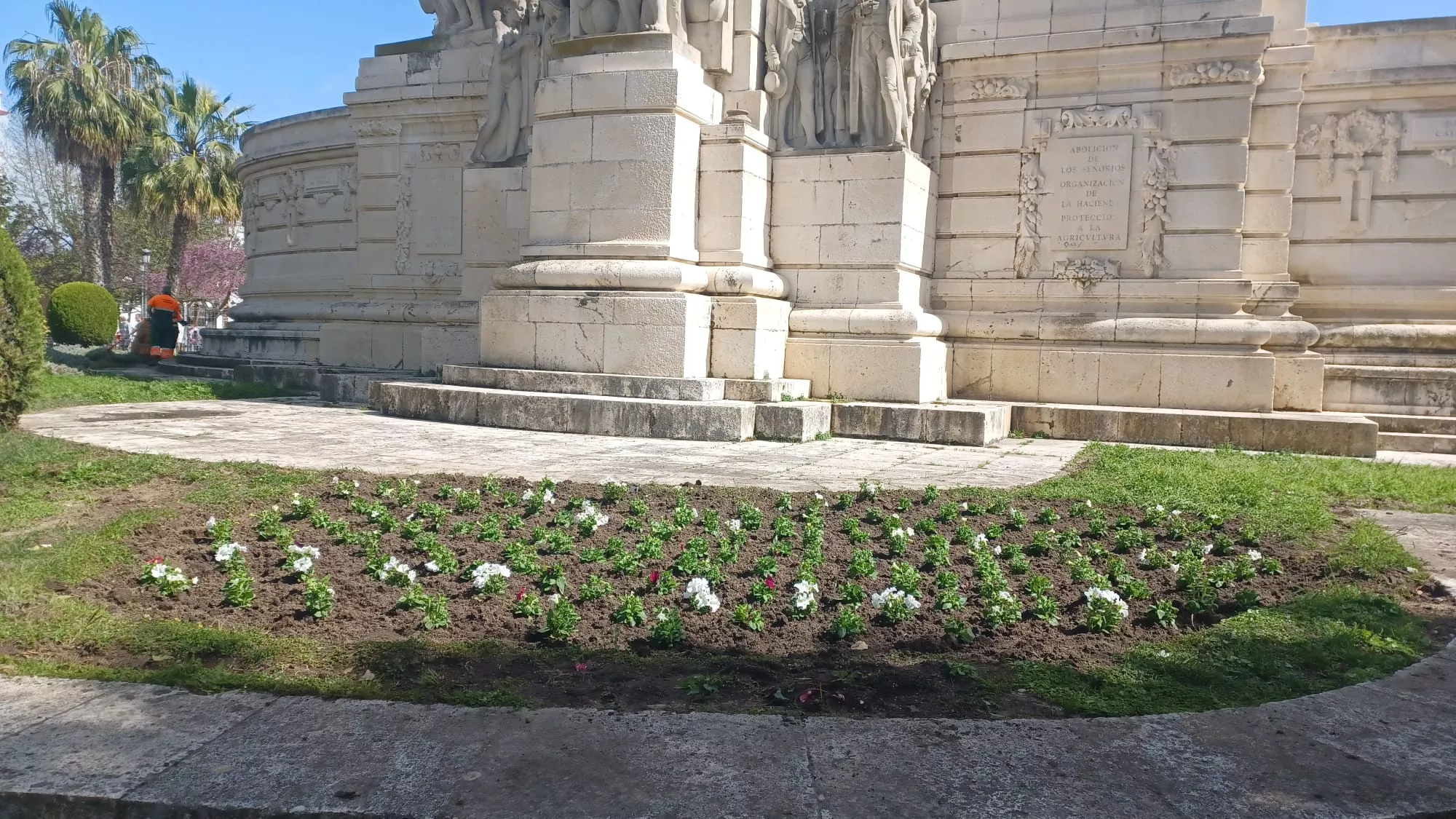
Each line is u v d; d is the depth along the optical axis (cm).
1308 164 1322
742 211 1234
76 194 4397
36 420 1138
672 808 288
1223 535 664
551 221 1248
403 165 1694
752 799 294
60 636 424
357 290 1750
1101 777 312
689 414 1062
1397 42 1281
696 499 737
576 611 471
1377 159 1296
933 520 697
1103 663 430
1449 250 1278
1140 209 1283
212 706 352
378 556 561
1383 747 339
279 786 296
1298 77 1256
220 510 670
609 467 876
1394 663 423
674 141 1187
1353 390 1280
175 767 306
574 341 1200
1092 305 1306
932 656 438
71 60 3619
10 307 994
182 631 433
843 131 1311
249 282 2256
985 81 1347
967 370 1358
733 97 1297
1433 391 1252
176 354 2542
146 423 1132
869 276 1261
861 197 1262
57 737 325
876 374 1232
